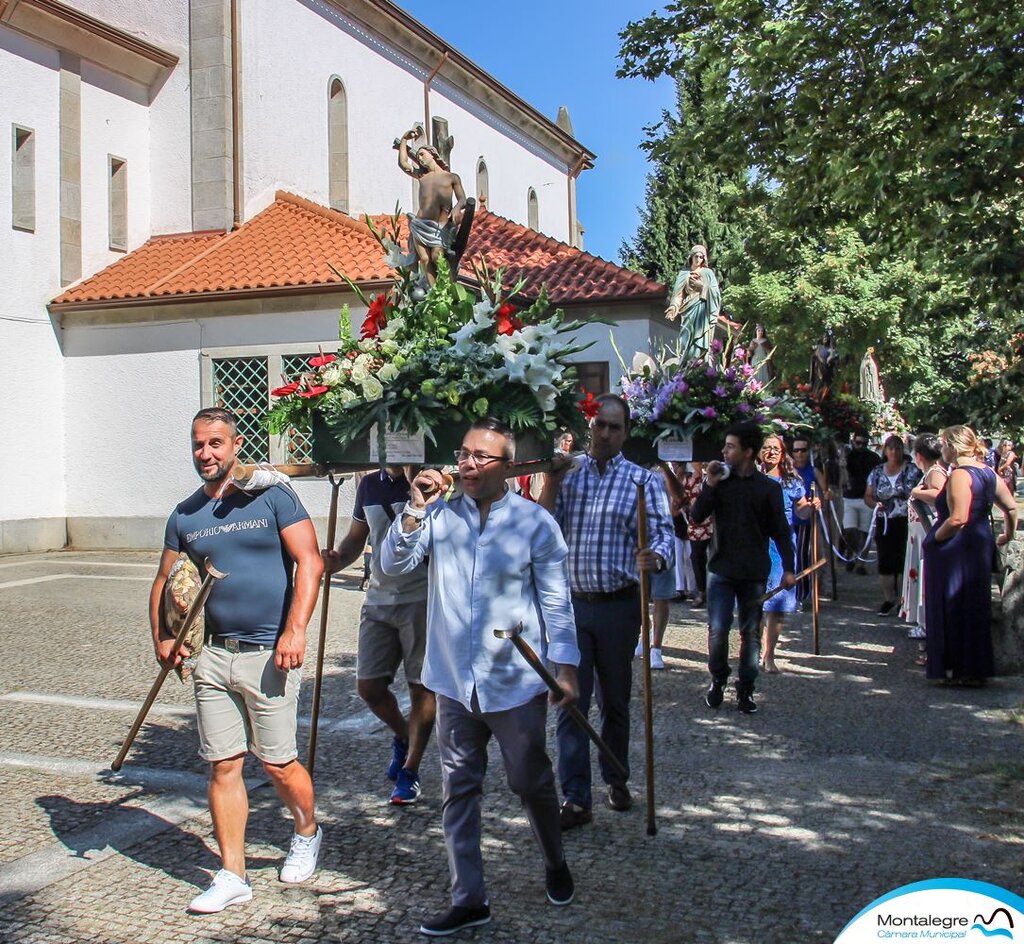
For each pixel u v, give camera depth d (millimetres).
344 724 6984
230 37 19750
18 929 4027
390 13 23766
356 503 5473
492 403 4770
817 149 12430
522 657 4070
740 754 6273
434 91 26375
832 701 7566
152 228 20203
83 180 18891
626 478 5383
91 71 18953
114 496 18594
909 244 13367
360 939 3967
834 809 5332
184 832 5051
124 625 10844
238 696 4309
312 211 20031
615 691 5262
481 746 4121
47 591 13281
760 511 7160
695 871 4574
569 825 5070
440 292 5078
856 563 15477
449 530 4145
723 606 7219
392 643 5418
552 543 4168
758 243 30906
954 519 7801
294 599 4199
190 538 4262
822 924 4074
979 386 12516
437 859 4723
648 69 14422
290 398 4980
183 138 19969
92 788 5688
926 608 8047
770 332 30438
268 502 4250
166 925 4070
